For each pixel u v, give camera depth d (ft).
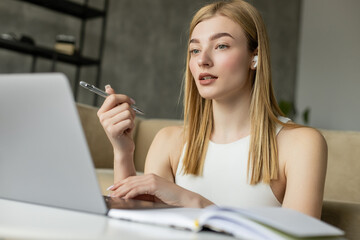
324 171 3.26
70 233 1.42
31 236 1.41
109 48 16.66
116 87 16.87
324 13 21.90
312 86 21.91
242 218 1.59
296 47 22.71
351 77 20.61
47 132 2.02
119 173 3.43
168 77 18.35
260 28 3.57
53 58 13.79
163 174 4.06
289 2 22.38
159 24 18.06
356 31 20.66
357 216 3.51
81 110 7.29
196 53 3.52
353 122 20.36
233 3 3.58
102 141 7.50
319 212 3.09
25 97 2.02
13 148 2.15
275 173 3.37
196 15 3.64
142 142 7.65
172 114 18.48
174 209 2.08
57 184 2.08
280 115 3.72
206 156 3.68
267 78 3.58
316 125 21.58
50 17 14.94
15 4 14.11
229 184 3.53
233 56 3.41
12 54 14.03
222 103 3.62
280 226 1.53
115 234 1.46
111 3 16.70
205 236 1.58
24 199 2.21
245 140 3.57
